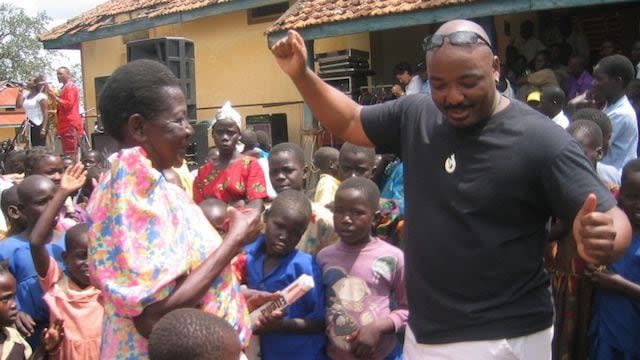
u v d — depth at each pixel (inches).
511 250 76.0
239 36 494.0
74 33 552.4
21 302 140.5
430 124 82.2
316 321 121.4
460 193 76.7
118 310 67.2
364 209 122.5
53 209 134.8
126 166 67.0
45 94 462.3
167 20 493.7
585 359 139.3
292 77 90.9
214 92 513.3
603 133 162.2
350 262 123.7
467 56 72.1
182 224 70.2
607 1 267.4
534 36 367.6
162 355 62.2
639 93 231.5
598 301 136.0
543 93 203.3
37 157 191.2
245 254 128.5
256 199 171.3
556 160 72.4
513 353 76.2
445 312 78.8
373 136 92.4
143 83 71.1
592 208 63.7
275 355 121.6
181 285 67.7
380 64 424.5
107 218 67.4
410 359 84.8
